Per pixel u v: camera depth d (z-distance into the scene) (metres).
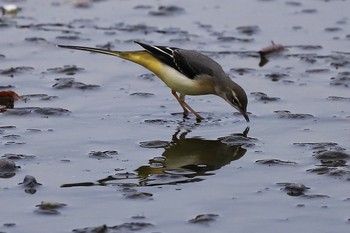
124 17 18.98
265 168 11.78
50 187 11.02
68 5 19.72
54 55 16.73
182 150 12.45
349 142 12.69
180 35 17.84
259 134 13.15
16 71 15.73
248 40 17.67
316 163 11.91
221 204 10.60
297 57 16.80
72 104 14.23
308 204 10.62
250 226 10.02
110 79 15.52
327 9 19.64
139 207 10.48
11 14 19.06
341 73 15.85
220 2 20.12
